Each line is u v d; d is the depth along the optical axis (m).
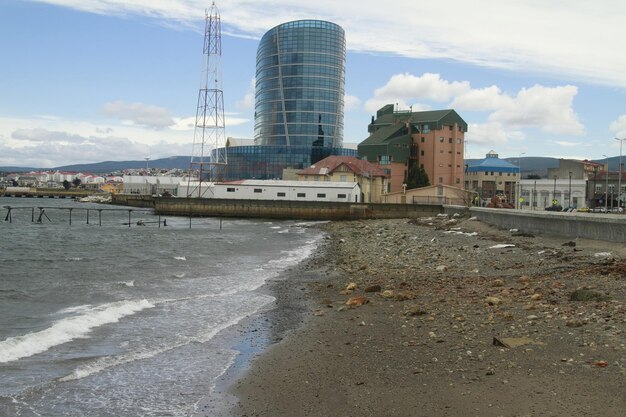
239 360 14.43
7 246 52.59
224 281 29.11
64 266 36.31
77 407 11.19
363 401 10.88
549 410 9.54
